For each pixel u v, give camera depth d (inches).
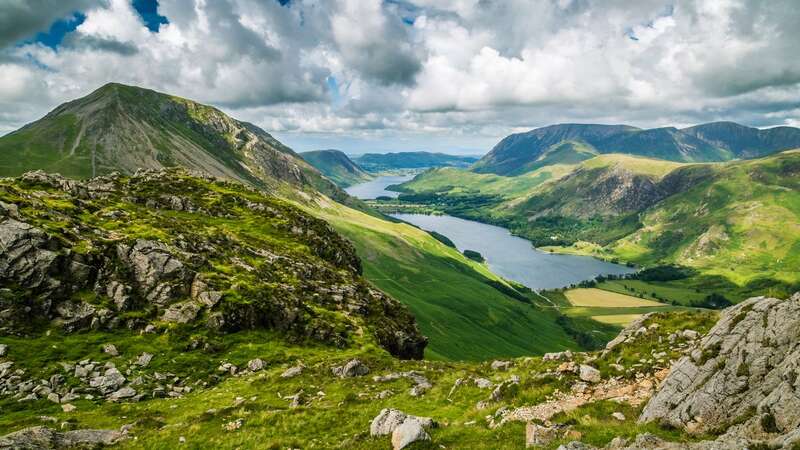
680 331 1237.7
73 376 1722.4
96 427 1334.9
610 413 928.9
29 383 1614.2
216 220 4409.5
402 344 3100.4
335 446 984.3
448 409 1237.7
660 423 818.2
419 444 871.7
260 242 3782.0
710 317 1273.4
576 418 895.7
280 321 2549.2
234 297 2482.8
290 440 1057.5
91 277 2276.1
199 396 1689.2
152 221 3090.6
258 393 1644.9
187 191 5022.1
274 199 5595.5
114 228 2743.6
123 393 1662.2
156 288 2375.7
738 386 799.7
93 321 2064.5
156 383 1788.9
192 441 1107.3
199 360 2022.6
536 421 914.7
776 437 629.9
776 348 800.9
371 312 3262.8
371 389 1593.3
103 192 4192.9
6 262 2084.2
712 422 778.8
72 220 2573.8
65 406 1510.8
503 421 963.3
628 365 1150.3
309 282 3230.8
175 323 2226.9
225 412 1337.4
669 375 940.0
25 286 2060.8
